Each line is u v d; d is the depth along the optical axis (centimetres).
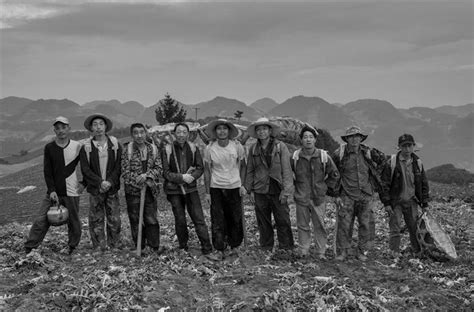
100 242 988
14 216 2223
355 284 803
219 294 747
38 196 2936
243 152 990
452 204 2064
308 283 799
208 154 976
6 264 875
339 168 967
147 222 965
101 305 673
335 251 995
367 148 965
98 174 952
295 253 968
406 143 995
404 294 784
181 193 970
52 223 933
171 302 709
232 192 980
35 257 862
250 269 872
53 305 671
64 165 941
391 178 1021
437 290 812
